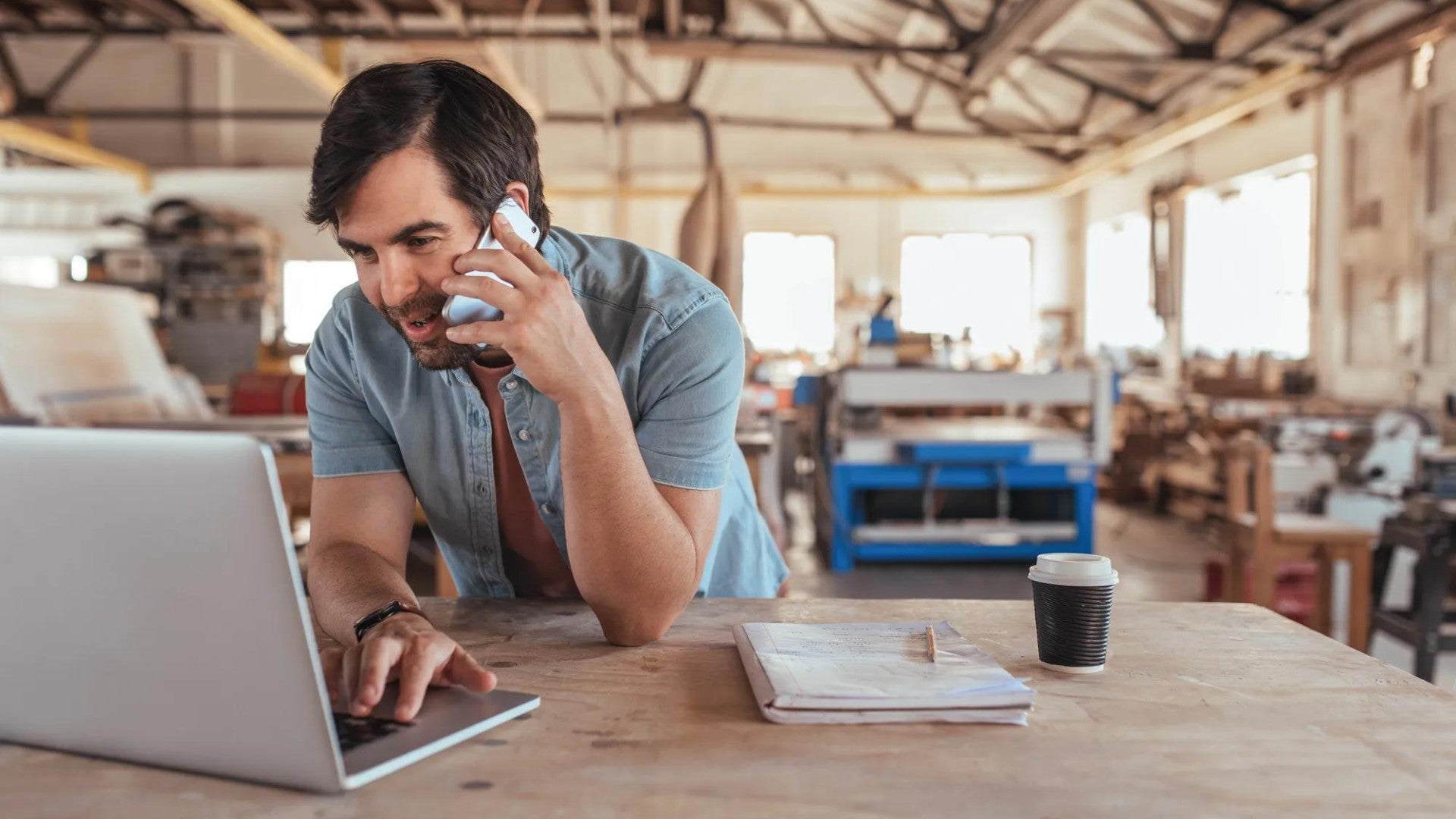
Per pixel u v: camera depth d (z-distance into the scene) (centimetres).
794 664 93
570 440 99
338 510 121
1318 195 677
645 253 123
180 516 65
